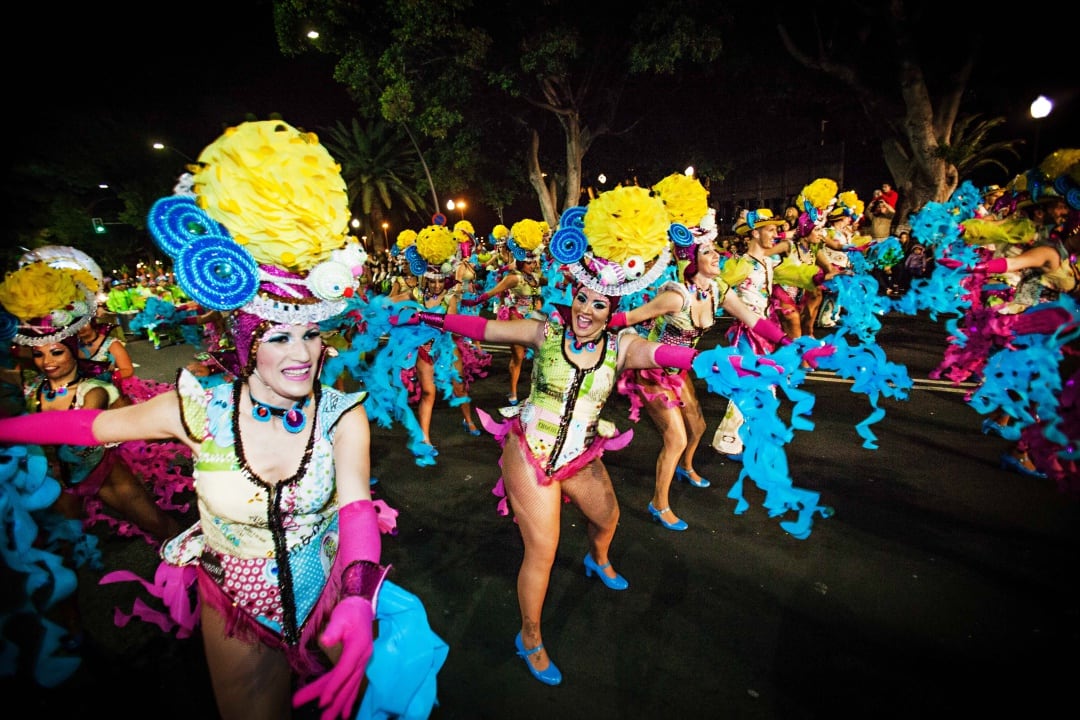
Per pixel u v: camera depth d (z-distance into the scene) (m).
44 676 1.98
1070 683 2.51
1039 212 4.09
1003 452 4.86
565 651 2.83
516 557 3.69
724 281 3.78
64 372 2.85
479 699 2.56
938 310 4.67
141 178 33.38
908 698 2.47
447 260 5.66
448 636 2.97
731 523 3.96
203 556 1.76
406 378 5.59
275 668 1.76
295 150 1.45
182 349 12.40
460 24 14.16
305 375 1.54
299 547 1.70
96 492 2.99
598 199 2.40
